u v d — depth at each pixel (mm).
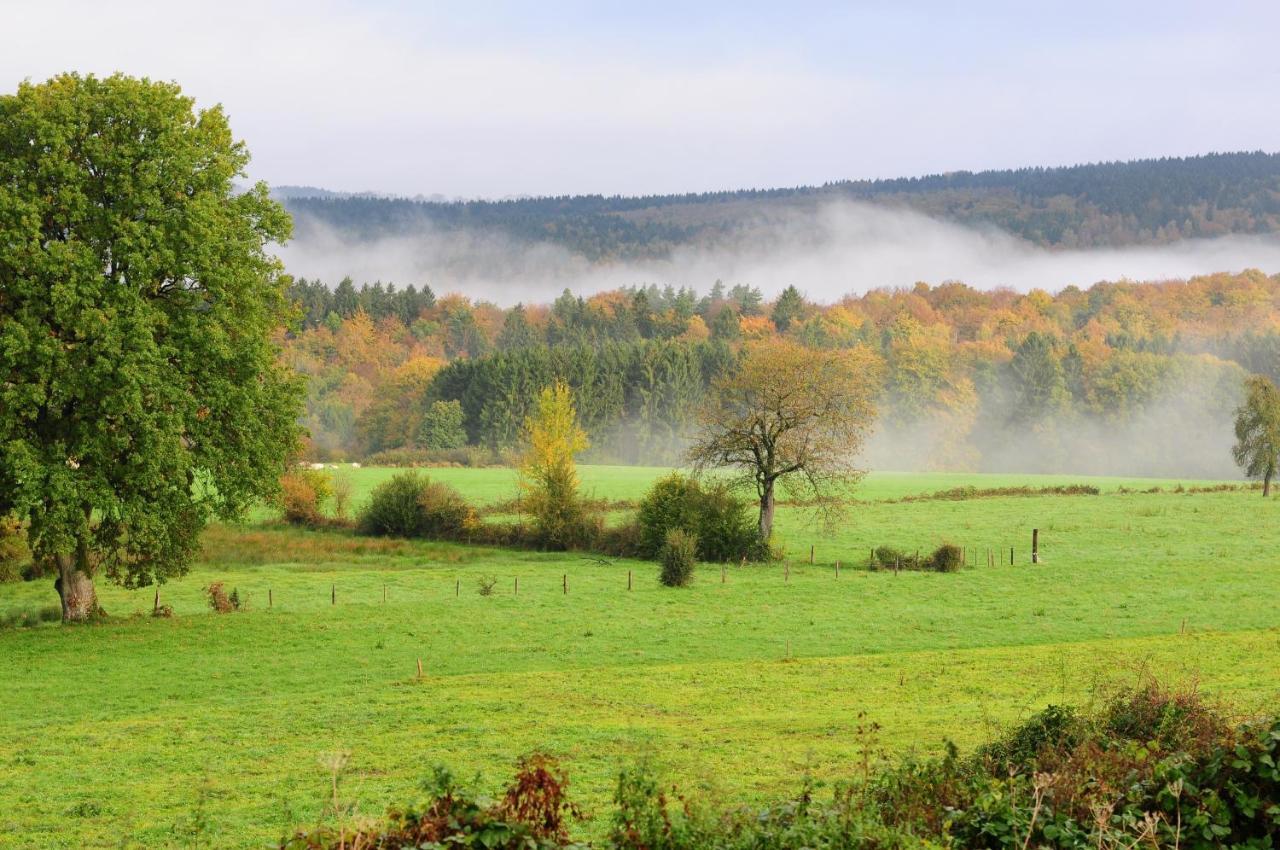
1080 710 19766
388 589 60094
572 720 32125
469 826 11891
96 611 49594
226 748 29391
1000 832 13477
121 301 42875
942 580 62406
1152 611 51656
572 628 48969
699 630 48469
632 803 12828
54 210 43281
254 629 48219
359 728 31531
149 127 44875
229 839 20781
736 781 23797
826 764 25500
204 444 46000
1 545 61594
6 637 45812
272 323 50156
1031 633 47156
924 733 28797
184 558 49500
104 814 23125
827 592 58781
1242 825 13422
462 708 34031
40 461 42375
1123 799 14000
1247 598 54969
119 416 42969
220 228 45406
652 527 72312
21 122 43188
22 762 28188
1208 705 22953
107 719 33406
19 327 41125
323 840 12078
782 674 39219
